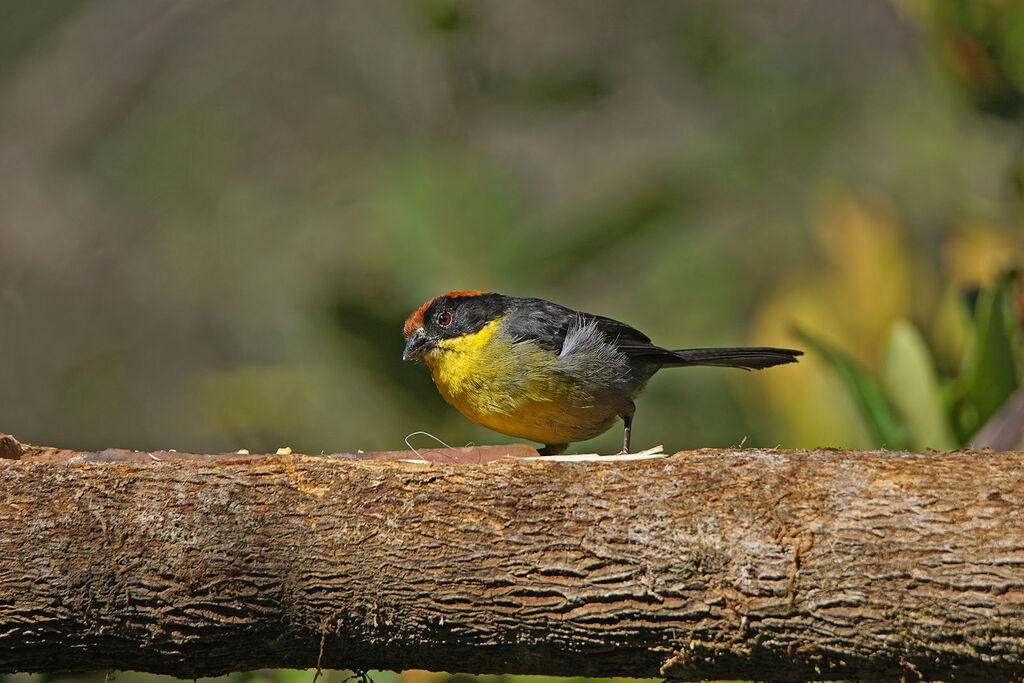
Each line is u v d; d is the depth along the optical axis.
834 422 10.15
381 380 11.57
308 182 17.83
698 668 6.12
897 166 15.91
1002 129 15.02
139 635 6.38
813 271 11.73
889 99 16.75
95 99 18.23
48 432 17.41
